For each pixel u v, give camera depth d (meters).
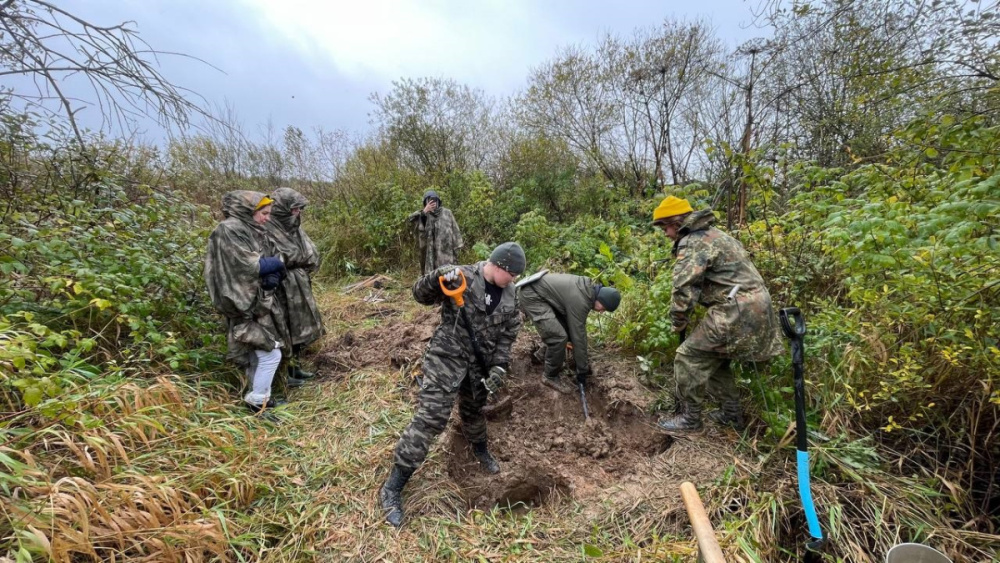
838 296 3.73
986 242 2.43
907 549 1.93
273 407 3.50
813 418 3.03
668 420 3.41
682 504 2.63
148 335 3.12
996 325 2.45
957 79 3.54
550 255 7.34
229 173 9.72
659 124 10.33
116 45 2.76
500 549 2.40
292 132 10.27
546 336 3.80
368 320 5.59
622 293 4.81
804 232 3.87
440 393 2.57
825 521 2.41
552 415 3.83
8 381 2.01
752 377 3.34
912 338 2.89
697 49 9.62
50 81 2.71
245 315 3.25
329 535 2.41
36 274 3.27
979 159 2.67
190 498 2.34
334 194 10.16
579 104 10.77
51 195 3.70
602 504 2.72
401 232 8.25
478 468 3.20
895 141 3.77
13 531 1.72
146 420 2.48
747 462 2.88
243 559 2.17
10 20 2.55
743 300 2.90
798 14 4.30
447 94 10.86
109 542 1.95
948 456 2.72
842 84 6.72
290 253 3.82
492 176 11.34
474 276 2.58
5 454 1.89
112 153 4.23
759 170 3.82
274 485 2.68
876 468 2.67
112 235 3.50
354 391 3.78
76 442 2.22
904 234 2.76
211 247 3.24
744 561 2.15
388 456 2.97
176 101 3.09
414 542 2.41
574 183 10.64
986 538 2.29
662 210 3.20
